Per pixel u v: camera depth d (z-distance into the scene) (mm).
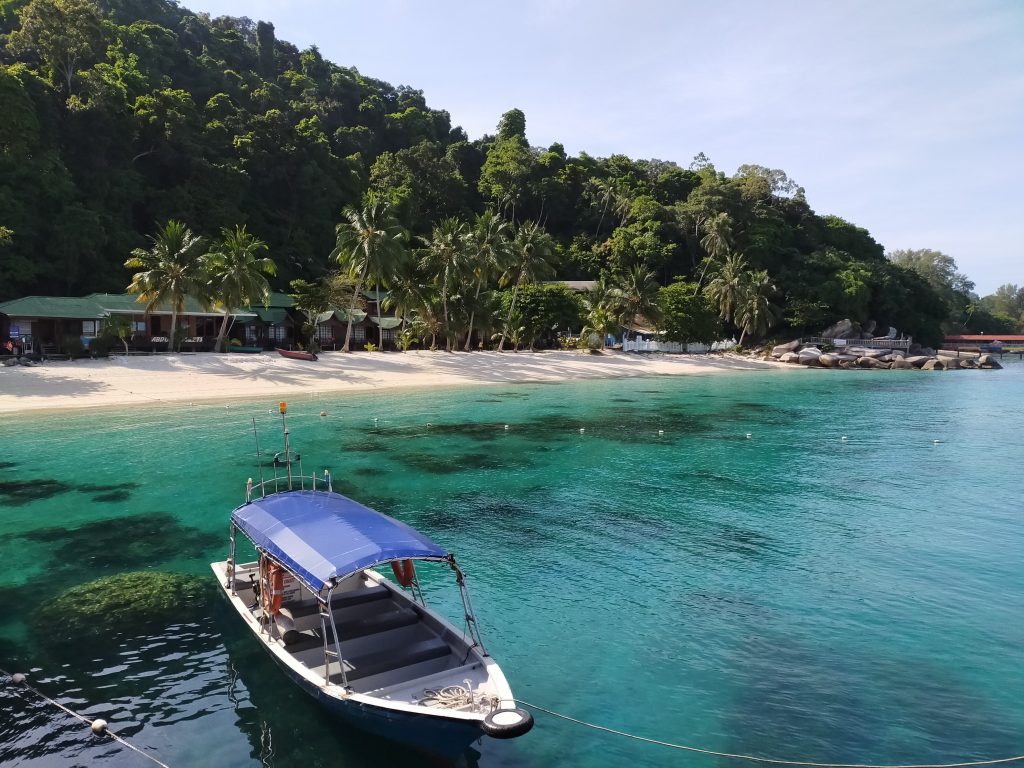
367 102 146375
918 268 192000
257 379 57125
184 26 132500
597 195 144125
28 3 97812
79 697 12352
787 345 109938
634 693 12727
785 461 32875
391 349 86562
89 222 74438
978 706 12352
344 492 26422
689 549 20391
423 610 13172
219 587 17141
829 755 10945
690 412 50000
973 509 24812
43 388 47844
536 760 10805
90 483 27234
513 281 108625
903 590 17453
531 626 15375
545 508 24547
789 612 16141
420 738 10359
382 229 70188
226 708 12047
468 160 153000
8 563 18750
